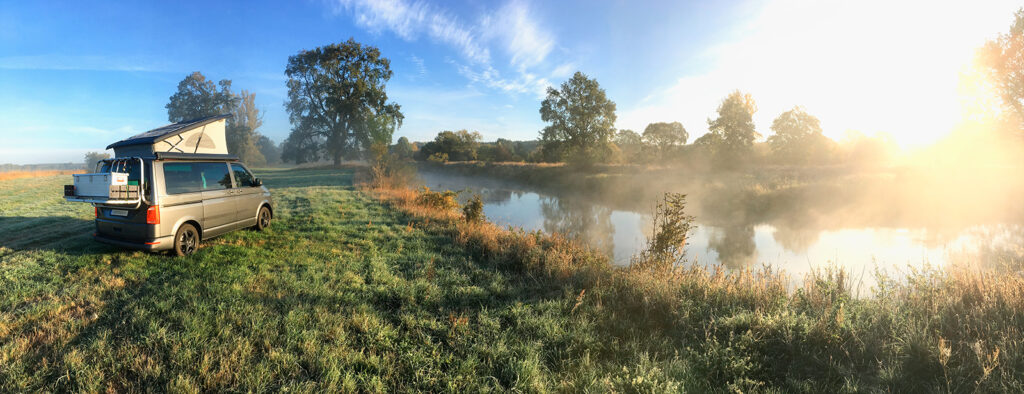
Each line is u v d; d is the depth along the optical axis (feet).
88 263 18.86
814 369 10.71
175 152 20.58
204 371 9.86
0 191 52.47
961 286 14.65
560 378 10.46
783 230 41.09
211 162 23.44
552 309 14.88
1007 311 12.12
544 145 145.28
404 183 71.36
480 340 12.36
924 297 14.02
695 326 13.44
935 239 34.47
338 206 41.50
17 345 10.89
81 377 9.61
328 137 178.70
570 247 26.20
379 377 10.12
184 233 20.74
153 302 14.33
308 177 99.09
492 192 85.81
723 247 35.09
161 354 10.77
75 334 11.90
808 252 32.58
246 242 24.22
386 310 14.76
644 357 11.10
